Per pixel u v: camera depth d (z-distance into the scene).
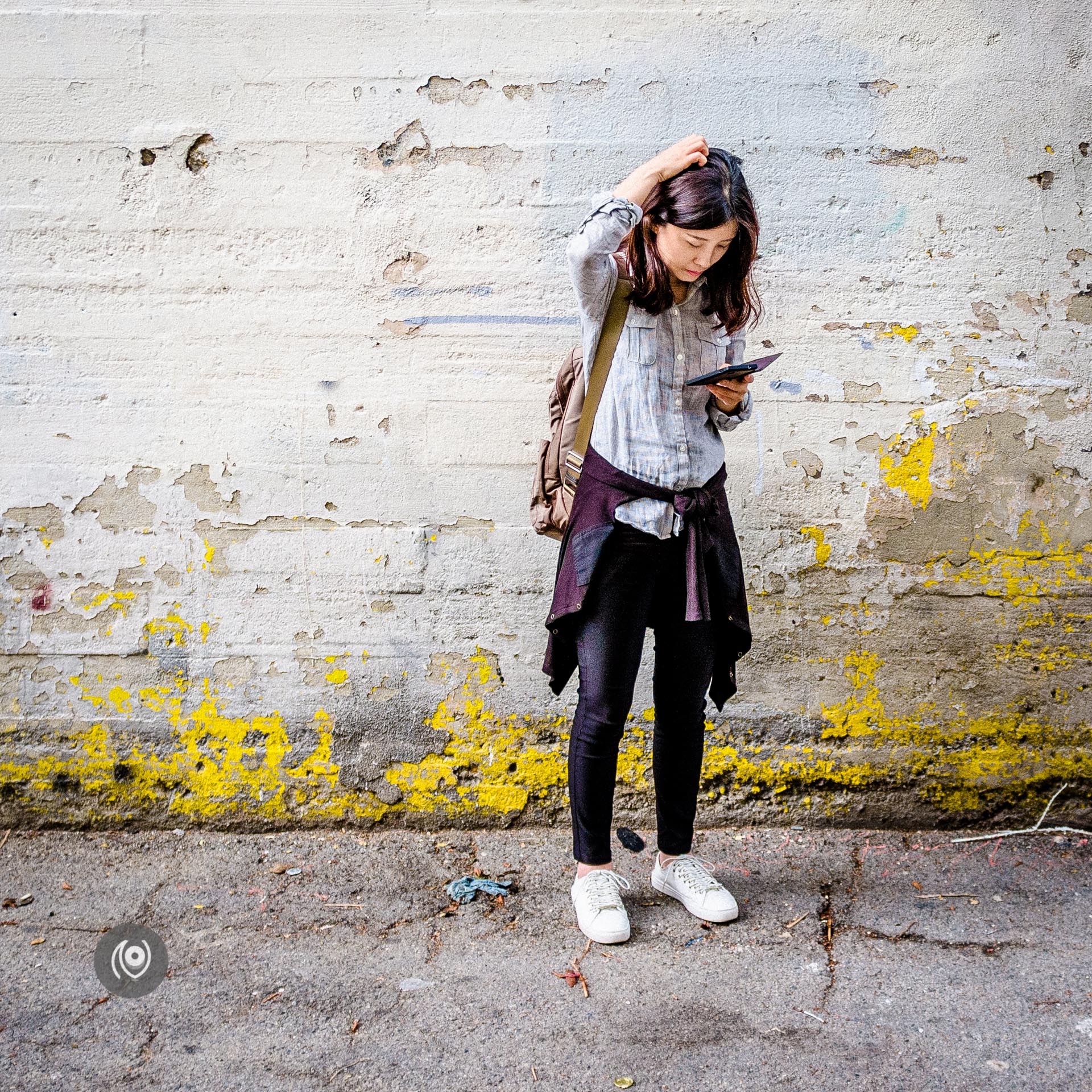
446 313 2.83
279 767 2.93
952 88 2.78
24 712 2.91
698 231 2.10
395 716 2.92
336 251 2.82
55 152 2.80
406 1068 2.00
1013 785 2.93
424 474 2.87
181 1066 2.00
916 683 2.92
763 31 2.77
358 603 2.89
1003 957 2.34
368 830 2.95
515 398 2.85
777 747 2.93
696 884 2.52
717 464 2.37
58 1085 1.95
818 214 2.80
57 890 2.64
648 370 2.27
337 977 2.28
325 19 2.77
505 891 2.64
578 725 2.40
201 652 2.90
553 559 2.88
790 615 2.90
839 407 2.85
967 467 2.86
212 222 2.81
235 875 2.72
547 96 2.78
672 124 2.79
